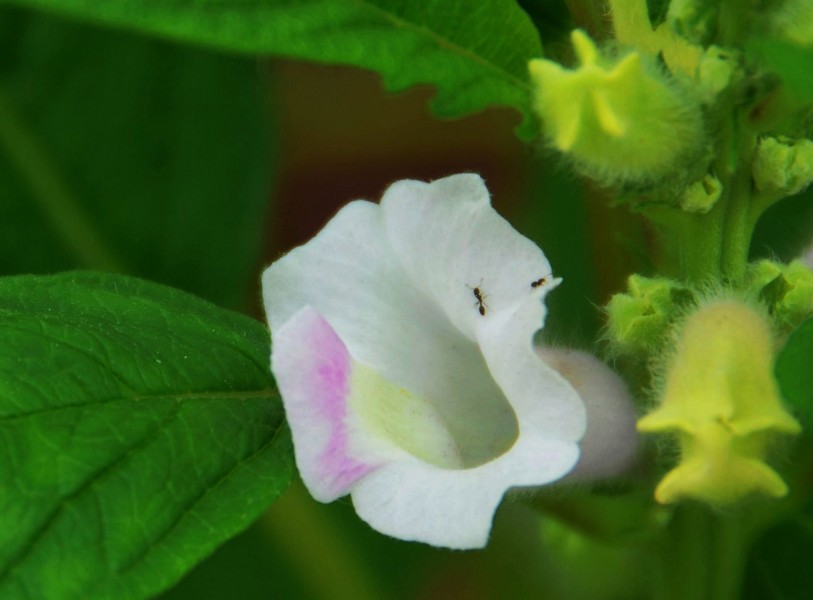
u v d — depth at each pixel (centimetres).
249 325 24
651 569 26
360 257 22
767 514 26
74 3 21
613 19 23
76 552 21
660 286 22
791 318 22
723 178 22
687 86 22
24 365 22
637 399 23
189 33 21
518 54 23
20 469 21
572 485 23
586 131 21
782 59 21
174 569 21
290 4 22
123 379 22
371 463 21
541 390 21
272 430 23
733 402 21
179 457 22
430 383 23
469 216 22
